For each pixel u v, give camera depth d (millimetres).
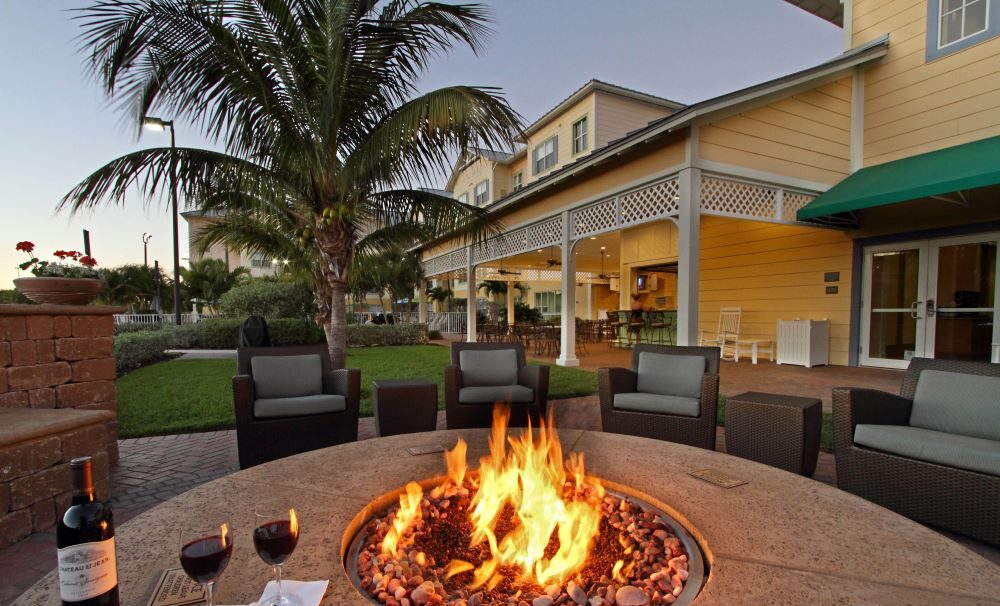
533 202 9070
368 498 1695
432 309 24547
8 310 2750
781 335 7746
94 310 3219
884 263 6957
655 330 10797
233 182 4680
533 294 24062
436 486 1904
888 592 1100
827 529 1433
